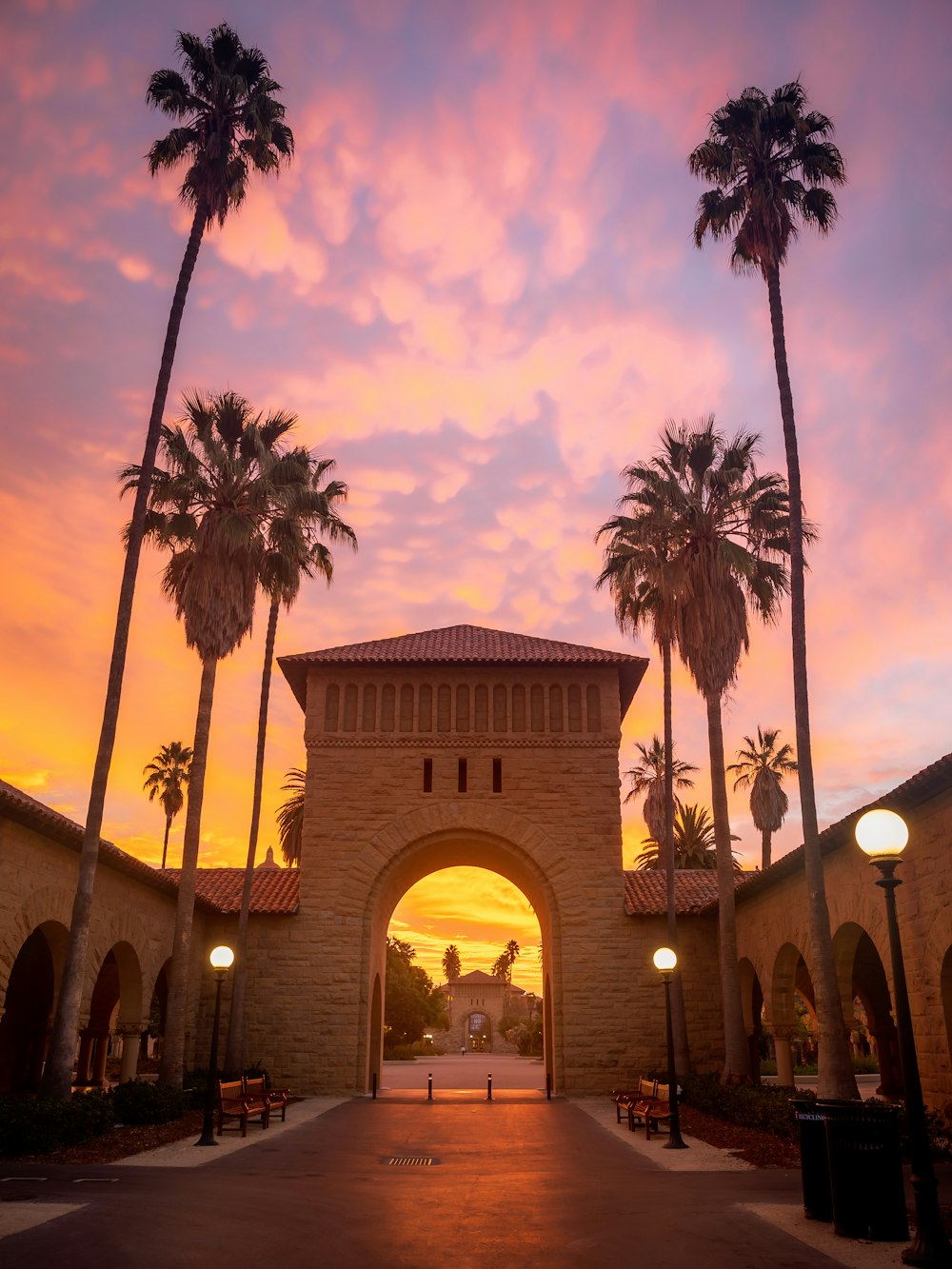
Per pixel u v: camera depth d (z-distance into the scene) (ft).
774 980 81.71
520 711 104.94
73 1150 50.90
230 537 78.02
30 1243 28.73
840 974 66.69
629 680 109.70
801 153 66.49
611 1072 94.02
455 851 107.14
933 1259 26.07
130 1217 33.01
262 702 95.61
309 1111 77.56
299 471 84.02
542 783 102.32
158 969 85.71
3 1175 42.91
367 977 97.04
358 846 100.53
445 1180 43.09
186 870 77.05
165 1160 49.01
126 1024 79.36
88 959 68.08
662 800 158.20
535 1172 45.62
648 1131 60.18
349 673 106.11
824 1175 33.09
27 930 58.03
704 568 83.56
